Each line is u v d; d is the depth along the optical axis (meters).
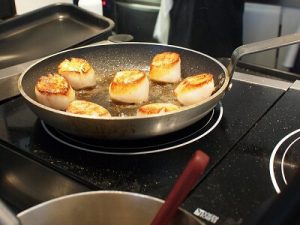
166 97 0.35
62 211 0.19
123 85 0.33
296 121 0.32
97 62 0.41
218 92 0.30
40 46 0.49
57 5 0.56
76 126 0.27
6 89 0.38
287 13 0.77
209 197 0.23
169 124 0.27
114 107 0.34
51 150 0.29
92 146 0.29
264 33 0.82
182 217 0.18
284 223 0.13
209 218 0.21
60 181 0.26
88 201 0.19
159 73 0.37
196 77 0.34
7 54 0.46
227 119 0.32
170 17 0.77
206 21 0.74
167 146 0.29
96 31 0.53
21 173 0.29
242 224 0.21
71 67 0.37
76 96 0.36
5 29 0.51
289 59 0.80
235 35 0.77
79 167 0.27
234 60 0.32
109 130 0.26
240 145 0.29
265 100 0.35
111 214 0.19
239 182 0.24
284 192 0.14
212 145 0.29
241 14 0.76
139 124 0.26
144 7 0.88
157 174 0.26
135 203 0.19
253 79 0.39
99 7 0.59
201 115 0.29
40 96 0.32
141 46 0.41
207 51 0.77
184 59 0.40
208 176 0.25
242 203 0.22
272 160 0.26
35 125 0.32
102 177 0.26
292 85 0.38
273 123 0.31
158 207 0.18
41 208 0.18
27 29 0.53
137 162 0.27
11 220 0.15
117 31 0.94
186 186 0.16
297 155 0.27
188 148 0.28
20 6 0.67
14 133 0.31
